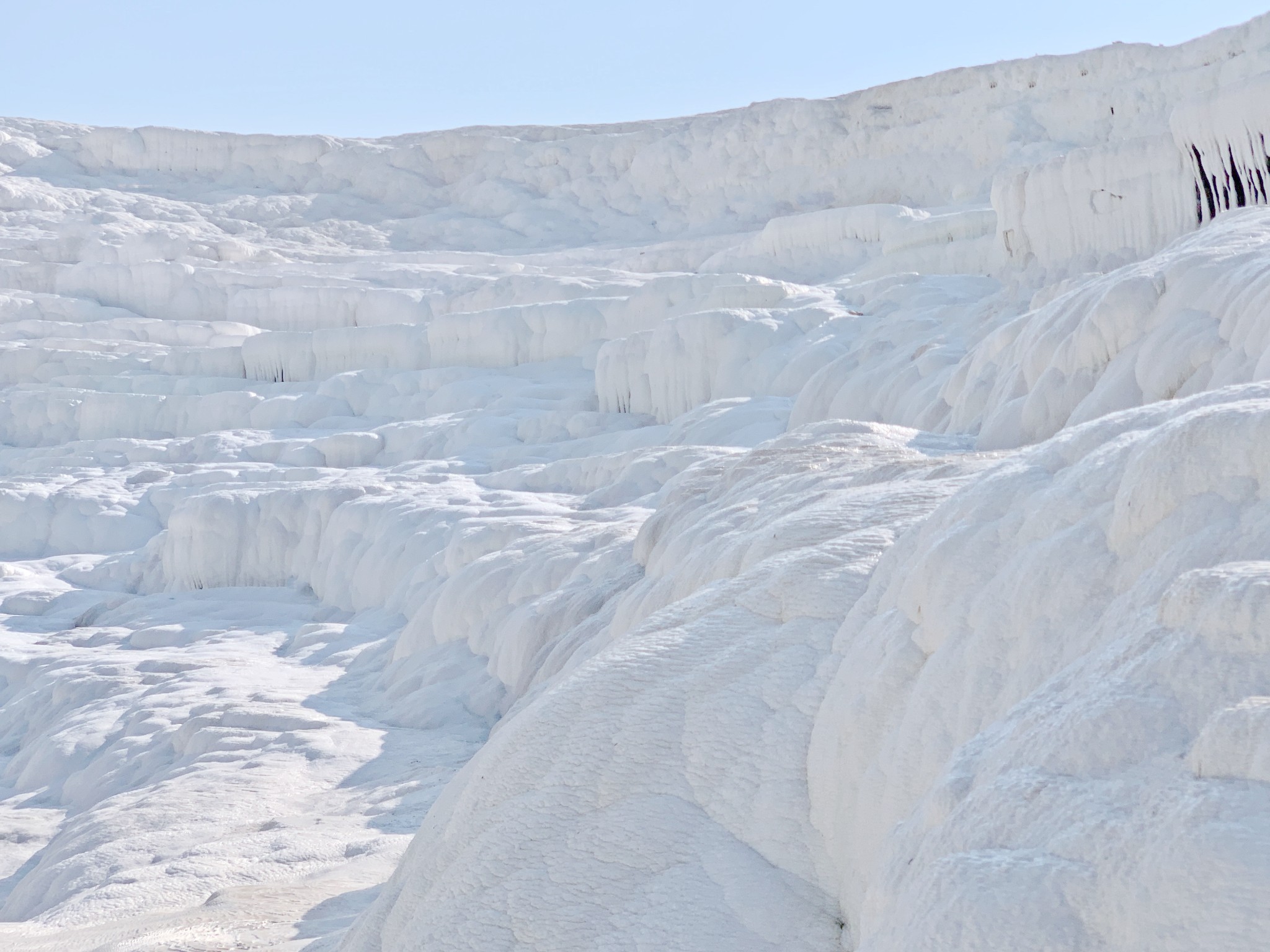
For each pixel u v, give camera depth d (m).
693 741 2.47
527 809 2.51
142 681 9.92
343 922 3.53
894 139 35.25
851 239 26.05
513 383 21.20
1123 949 1.15
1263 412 1.74
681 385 17.27
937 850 1.47
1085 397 7.02
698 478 7.86
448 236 39.44
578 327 21.78
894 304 16.69
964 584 2.21
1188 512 1.76
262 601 13.98
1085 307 7.68
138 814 5.98
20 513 17.42
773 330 16.94
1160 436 1.90
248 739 7.27
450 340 23.00
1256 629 1.34
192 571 15.11
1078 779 1.37
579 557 8.32
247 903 3.88
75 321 29.19
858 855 2.05
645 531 7.23
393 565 12.20
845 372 13.19
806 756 2.33
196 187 41.97
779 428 13.51
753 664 2.61
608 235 38.44
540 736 2.69
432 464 16.55
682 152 39.12
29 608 14.54
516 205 40.53
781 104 37.88
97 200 38.66
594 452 15.79
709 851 2.25
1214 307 6.22
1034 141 31.97
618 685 2.69
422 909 2.50
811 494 4.34
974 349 10.54
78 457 20.89
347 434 19.33
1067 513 2.11
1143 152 13.16
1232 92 11.72
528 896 2.32
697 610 2.99
